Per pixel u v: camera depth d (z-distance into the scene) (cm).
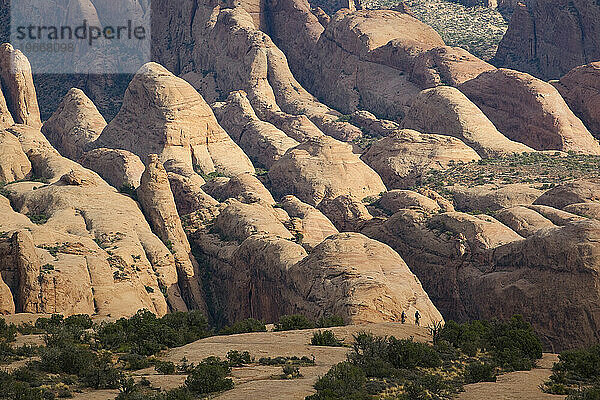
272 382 18288
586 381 19638
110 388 18562
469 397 17975
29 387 18088
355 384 17900
